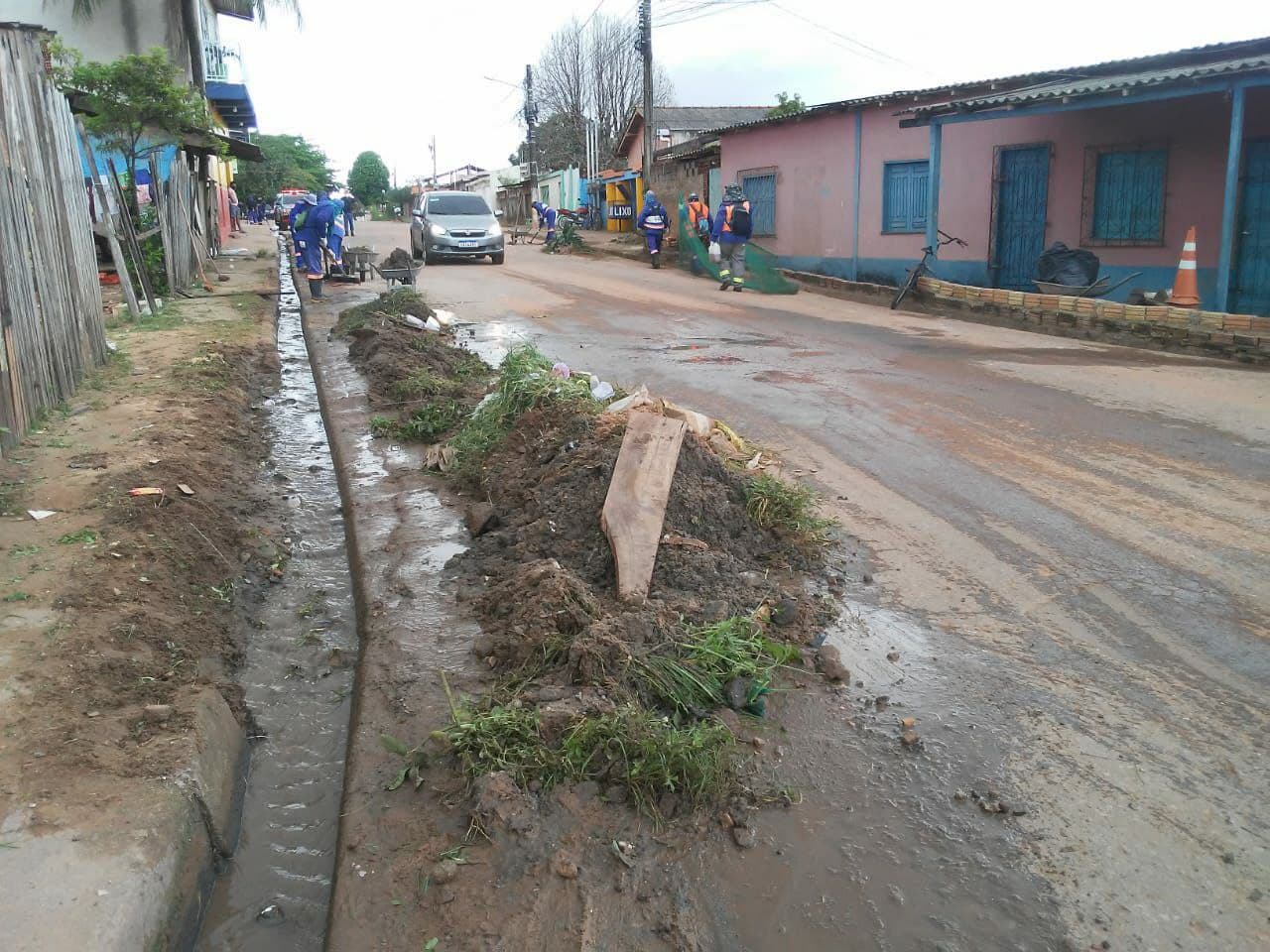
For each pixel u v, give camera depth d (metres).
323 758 3.85
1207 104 13.32
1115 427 7.76
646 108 27.23
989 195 16.55
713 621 4.16
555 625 4.04
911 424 7.89
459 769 3.29
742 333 12.96
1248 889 2.83
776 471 6.40
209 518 5.76
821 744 3.54
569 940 2.65
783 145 21.30
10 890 2.67
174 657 4.19
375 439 7.69
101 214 13.27
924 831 3.09
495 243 23.42
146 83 14.85
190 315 13.16
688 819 3.11
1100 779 3.33
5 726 3.41
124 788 3.15
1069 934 2.67
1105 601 4.68
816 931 2.70
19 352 6.73
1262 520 5.70
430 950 2.63
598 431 5.99
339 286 18.05
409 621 4.52
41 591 4.41
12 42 7.12
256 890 3.16
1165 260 14.09
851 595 4.76
